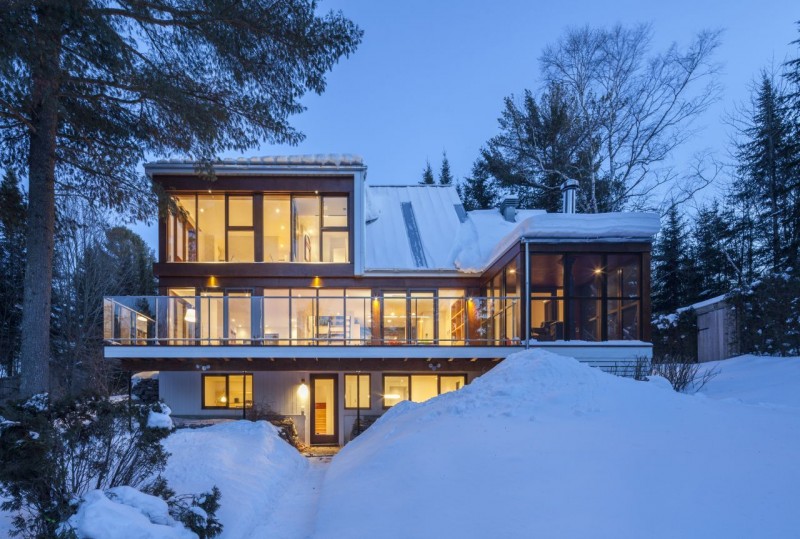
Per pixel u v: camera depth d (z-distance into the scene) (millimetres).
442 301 14070
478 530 4305
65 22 7988
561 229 12508
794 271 14602
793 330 13594
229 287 15219
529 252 12711
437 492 5211
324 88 10656
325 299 13414
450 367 13820
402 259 16438
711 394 11039
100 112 10766
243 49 9828
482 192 34906
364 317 13453
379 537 4582
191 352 12836
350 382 15508
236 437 10055
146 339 12891
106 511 4133
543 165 24266
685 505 4156
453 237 17703
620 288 12898
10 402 5430
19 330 24719
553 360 8859
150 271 32094
